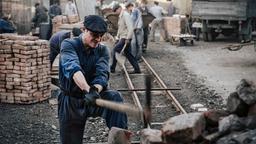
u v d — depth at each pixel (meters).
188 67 15.38
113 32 18.14
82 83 4.28
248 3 23.14
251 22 23.91
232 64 16.20
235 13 23.09
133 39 13.41
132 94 10.30
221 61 16.95
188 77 13.28
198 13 23.66
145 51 18.75
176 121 3.63
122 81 12.50
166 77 13.25
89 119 8.16
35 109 9.02
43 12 18.62
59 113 4.75
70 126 4.71
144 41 18.58
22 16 16.80
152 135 3.75
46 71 9.67
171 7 27.58
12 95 9.38
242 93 3.73
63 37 9.64
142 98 10.25
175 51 19.97
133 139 7.09
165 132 3.62
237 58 17.92
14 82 9.33
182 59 17.36
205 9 23.53
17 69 9.28
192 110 9.21
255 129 3.52
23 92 9.33
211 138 3.60
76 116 4.64
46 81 9.69
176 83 12.23
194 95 10.62
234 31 24.27
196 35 25.14
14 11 16.81
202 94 10.75
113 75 13.41
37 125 7.92
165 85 11.41
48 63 9.70
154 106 9.45
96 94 4.14
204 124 3.72
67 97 4.65
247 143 3.38
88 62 4.61
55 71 10.81
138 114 3.53
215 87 11.75
